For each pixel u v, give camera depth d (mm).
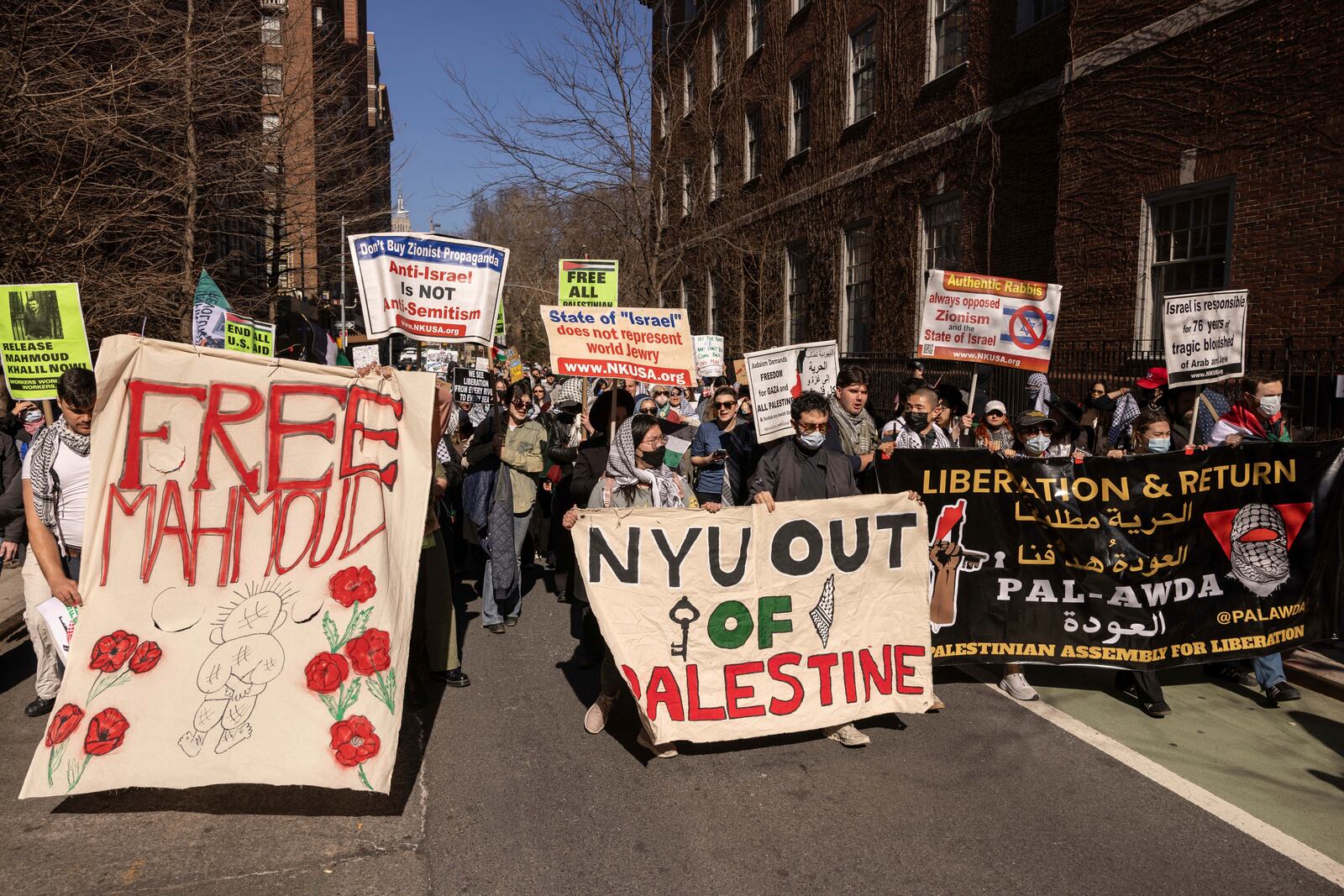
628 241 22359
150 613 4012
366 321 6809
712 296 25719
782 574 4797
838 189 19312
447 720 5230
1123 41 11359
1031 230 13688
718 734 4609
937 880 3541
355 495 4273
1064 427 6359
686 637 4684
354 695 3980
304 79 17891
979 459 5484
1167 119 10781
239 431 4230
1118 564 5453
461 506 7297
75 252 12891
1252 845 3811
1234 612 5504
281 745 3895
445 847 3781
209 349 4246
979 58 14906
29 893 3402
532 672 6090
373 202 22969
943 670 6133
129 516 4078
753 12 23172
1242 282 9844
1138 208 11211
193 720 3891
